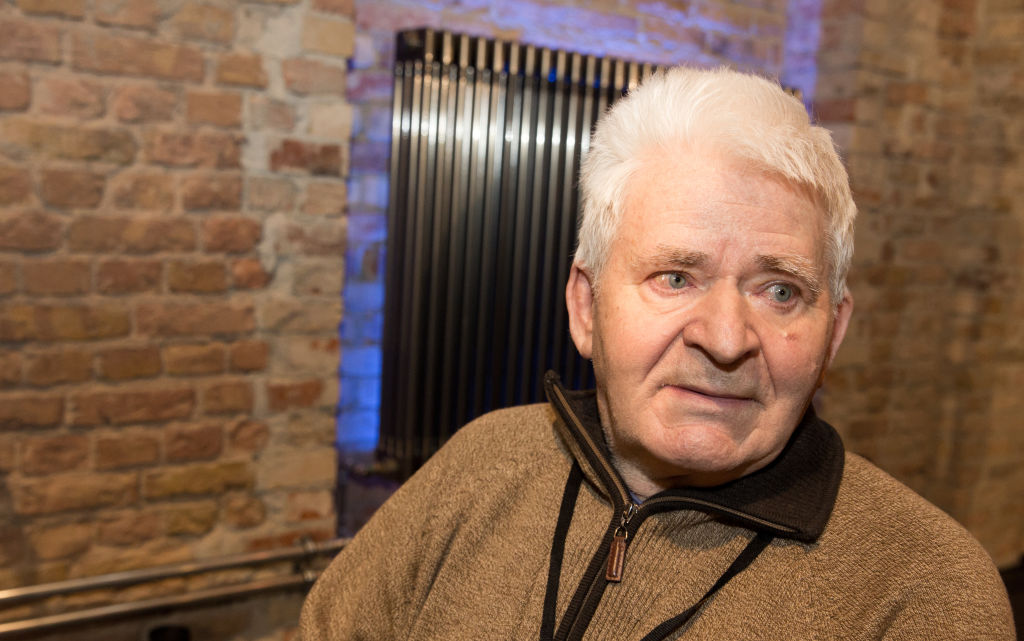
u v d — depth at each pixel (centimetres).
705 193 74
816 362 75
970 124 322
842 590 73
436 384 241
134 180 184
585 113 251
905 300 320
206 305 195
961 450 332
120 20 179
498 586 89
